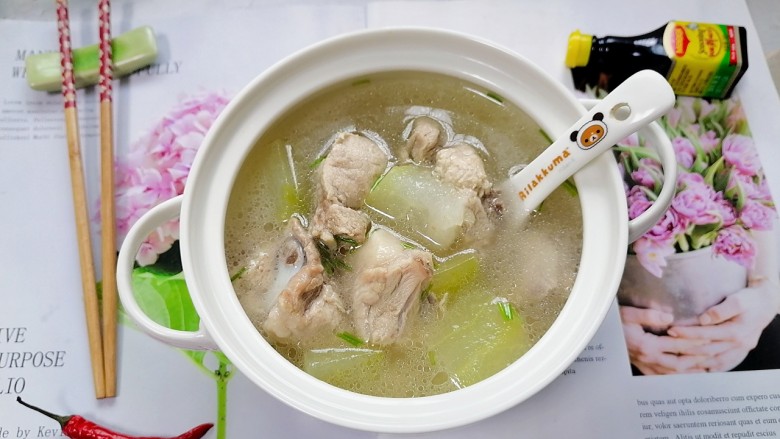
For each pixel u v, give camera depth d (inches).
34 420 13.3
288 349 11.6
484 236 12.2
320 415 10.1
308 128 12.8
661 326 13.6
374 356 11.6
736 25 15.7
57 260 14.4
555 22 15.9
